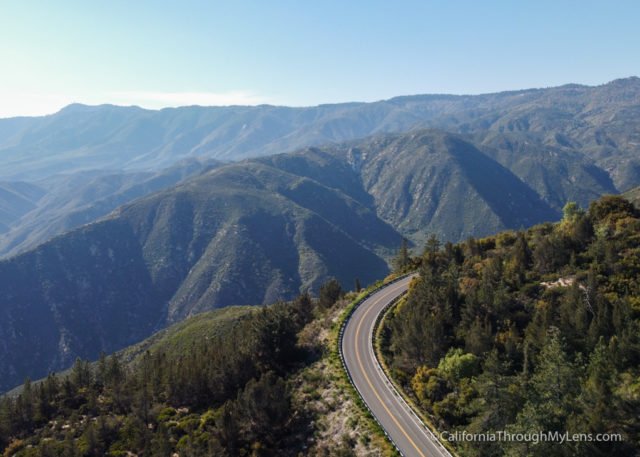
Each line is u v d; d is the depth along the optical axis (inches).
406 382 1780.3
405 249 3683.6
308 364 2062.0
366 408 1582.2
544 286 2055.9
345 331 2258.9
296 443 1573.6
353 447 1429.6
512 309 1935.3
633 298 1742.1
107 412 2255.2
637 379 1316.4
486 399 1357.0
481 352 1705.2
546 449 1131.9
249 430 1633.9
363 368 1897.1
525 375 1403.8
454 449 1334.9
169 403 2146.9
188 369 2190.0
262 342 2148.1
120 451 1768.0
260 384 1706.4
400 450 1353.3
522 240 2522.1
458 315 2004.2
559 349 1363.2
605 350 1456.7
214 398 2071.9
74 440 1911.9
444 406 1529.3
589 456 1113.4
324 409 1681.8
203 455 1520.7
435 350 1808.6
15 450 1983.3
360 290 3105.3
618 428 1175.0
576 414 1210.6
